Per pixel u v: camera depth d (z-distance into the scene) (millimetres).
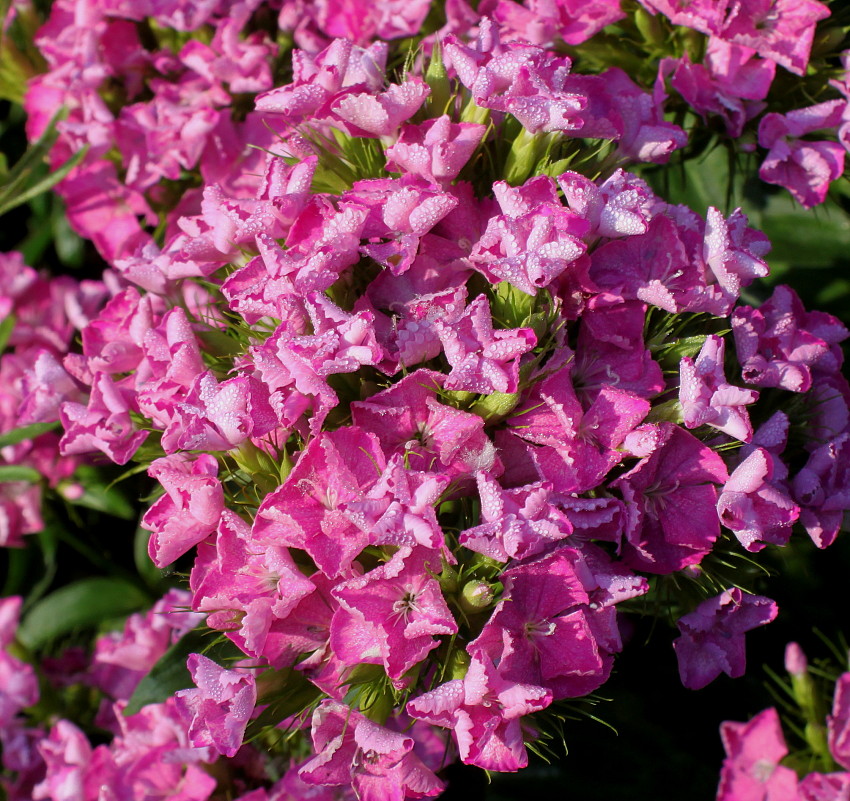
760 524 395
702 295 395
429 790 378
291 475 377
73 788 446
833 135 446
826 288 462
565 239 380
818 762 428
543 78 398
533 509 372
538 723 404
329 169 411
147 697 414
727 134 444
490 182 408
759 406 423
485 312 380
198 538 391
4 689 468
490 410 385
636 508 384
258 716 389
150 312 417
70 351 492
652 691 453
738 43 431
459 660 377
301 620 380
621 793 447
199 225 411
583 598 375
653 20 439
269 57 471
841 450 416
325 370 377
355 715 379
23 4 482
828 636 450
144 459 427
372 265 398
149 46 479
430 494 369
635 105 421
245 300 390
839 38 439
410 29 458
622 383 395
